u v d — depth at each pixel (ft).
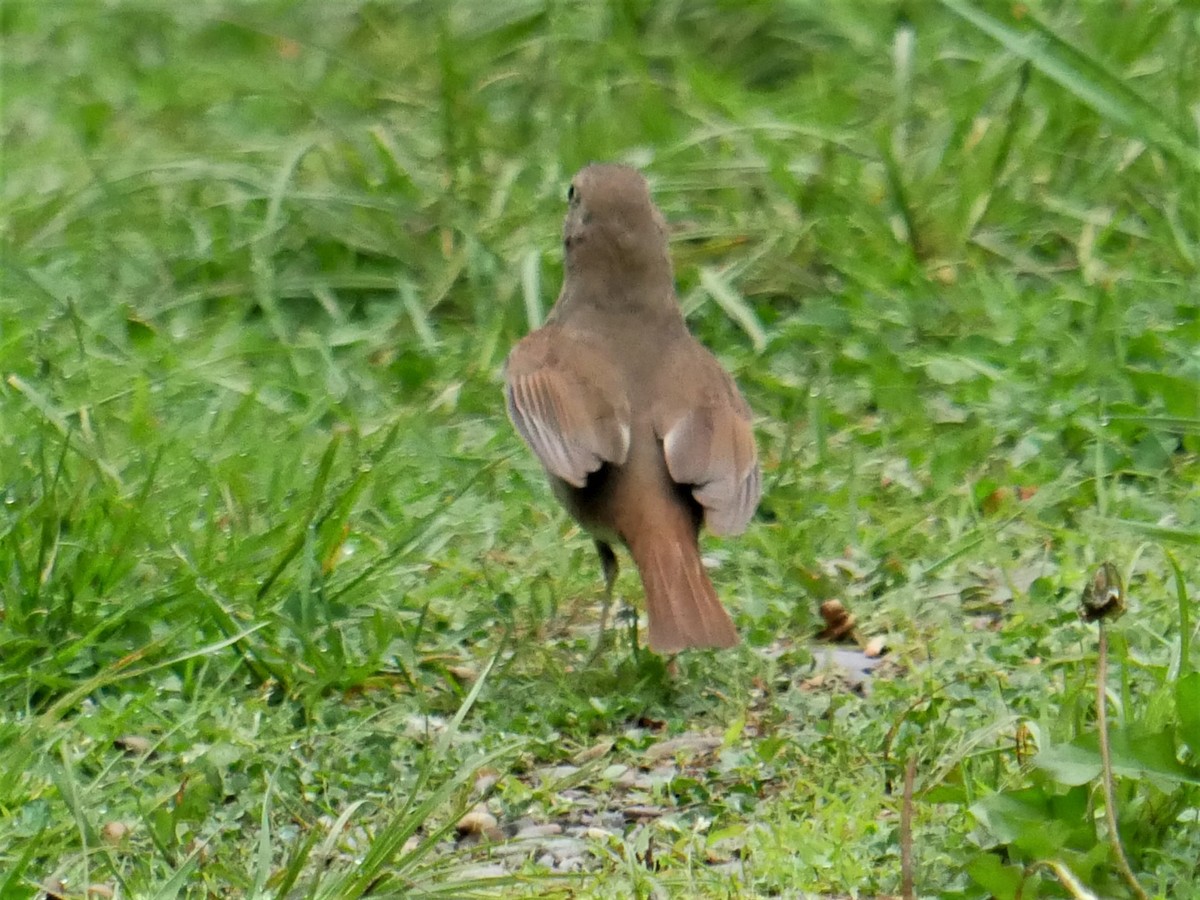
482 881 25.45
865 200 47.67
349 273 47.85
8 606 32.40
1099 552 35.35
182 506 35.99
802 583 35.24
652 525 32.32
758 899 25.32
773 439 41.16
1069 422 39.75
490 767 29.91
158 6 62.64
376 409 43.37
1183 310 42.83
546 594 35.91
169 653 32.48
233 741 30.04
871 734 29.60
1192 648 28.91
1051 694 29.73
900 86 49.85
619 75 55.06
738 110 50.90
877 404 42.06
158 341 45.06
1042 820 24.04
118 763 29.73
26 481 36.01
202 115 57.77
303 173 51.72
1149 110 45.32
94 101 58.75
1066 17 51.72
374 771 29.73
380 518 37.60
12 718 30.32
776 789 28.94
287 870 25.14
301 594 33.01
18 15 64.54
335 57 55.31
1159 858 24.72
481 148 51.49
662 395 33.63
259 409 42.09
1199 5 50.16
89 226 50.03
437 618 34.96
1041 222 46.96
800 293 46.52
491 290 46.65
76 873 26.58
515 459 40.57
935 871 25.48
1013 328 43.06
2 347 42.45
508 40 56.44
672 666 33.04
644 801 28.91
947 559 35.63
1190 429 38.65
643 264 35.60
